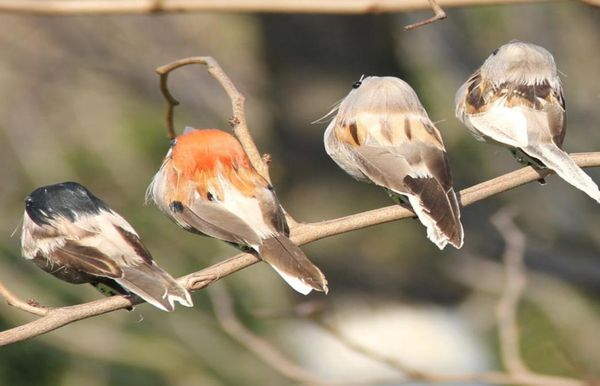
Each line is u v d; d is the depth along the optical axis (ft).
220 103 62.39
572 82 49.85
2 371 50.55
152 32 62.80
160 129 62.28
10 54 63.00
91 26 63.10
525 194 50.78
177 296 25.98
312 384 35.81
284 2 32.04
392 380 34.58
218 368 53.72
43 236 27.96
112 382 52.31
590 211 49.70
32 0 40.19
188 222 26.86
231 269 26.63
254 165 28.19
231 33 62.03
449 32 52.11
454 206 27.30
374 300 61.72
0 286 26.45
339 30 58.39
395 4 31.58
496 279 54.39
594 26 50.01
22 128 62.13
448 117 55.11
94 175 61.36
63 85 63.21
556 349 49.96
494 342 57.21
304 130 59.98
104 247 27.45
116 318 53.52
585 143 48.85
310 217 60.44
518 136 28.81
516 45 30.55
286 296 58.39
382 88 29.40
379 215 27.68
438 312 60.49
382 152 28.50
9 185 60.80
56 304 52.37
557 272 49.90
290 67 59.67
